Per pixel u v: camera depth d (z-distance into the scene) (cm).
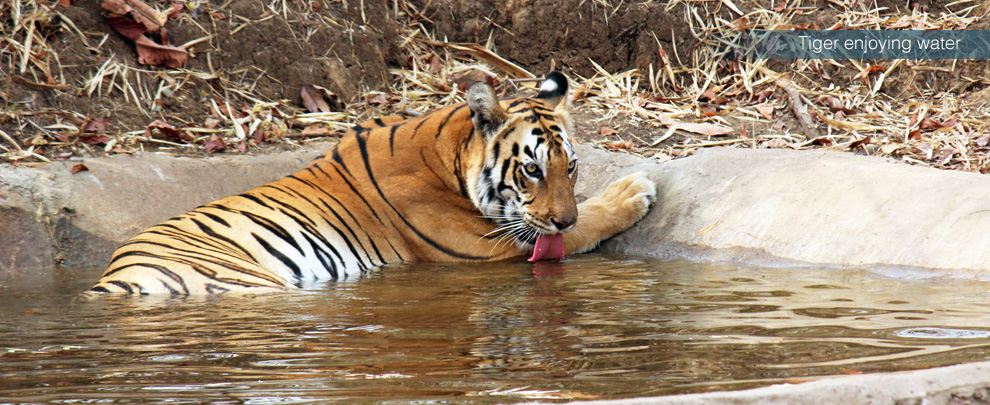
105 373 447
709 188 1081
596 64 1748
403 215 1020
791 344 488
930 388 389
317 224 947
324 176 1011
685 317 588
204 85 1423
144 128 1303
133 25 1405
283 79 1502
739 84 1673
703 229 1023
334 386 414
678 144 1383
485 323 583
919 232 821
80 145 1206
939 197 854
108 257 1043
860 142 1298
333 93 1513
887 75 1656
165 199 1117
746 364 441
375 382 420
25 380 434
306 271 896
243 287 777
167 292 757
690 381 409
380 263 993
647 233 1082
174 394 404
